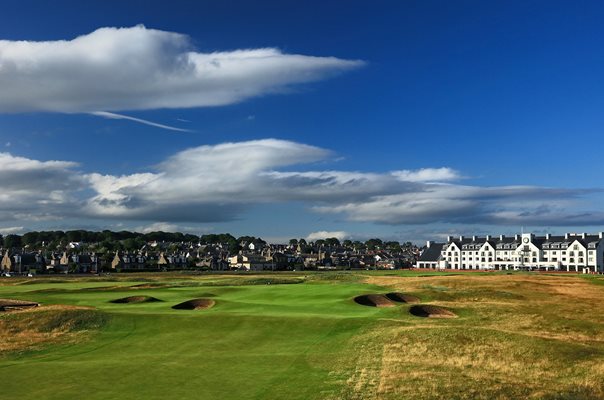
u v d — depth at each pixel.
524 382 33.31
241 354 39.03
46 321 50.69
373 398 29.53
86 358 38.66
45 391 29.89
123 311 55.19
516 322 56.94
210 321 49.28
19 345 44.12
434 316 60.91
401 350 40.28
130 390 30.16
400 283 96.50
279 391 30.30
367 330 46.34
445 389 31.39
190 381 32.03
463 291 80.19
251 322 48.78
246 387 30.97
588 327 54.16
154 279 139.25
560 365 36.91
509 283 94.88
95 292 82.38
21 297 74.50
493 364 37.16
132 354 39.69
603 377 34.22
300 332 45.78
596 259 197.88
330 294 71.62
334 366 35.97
